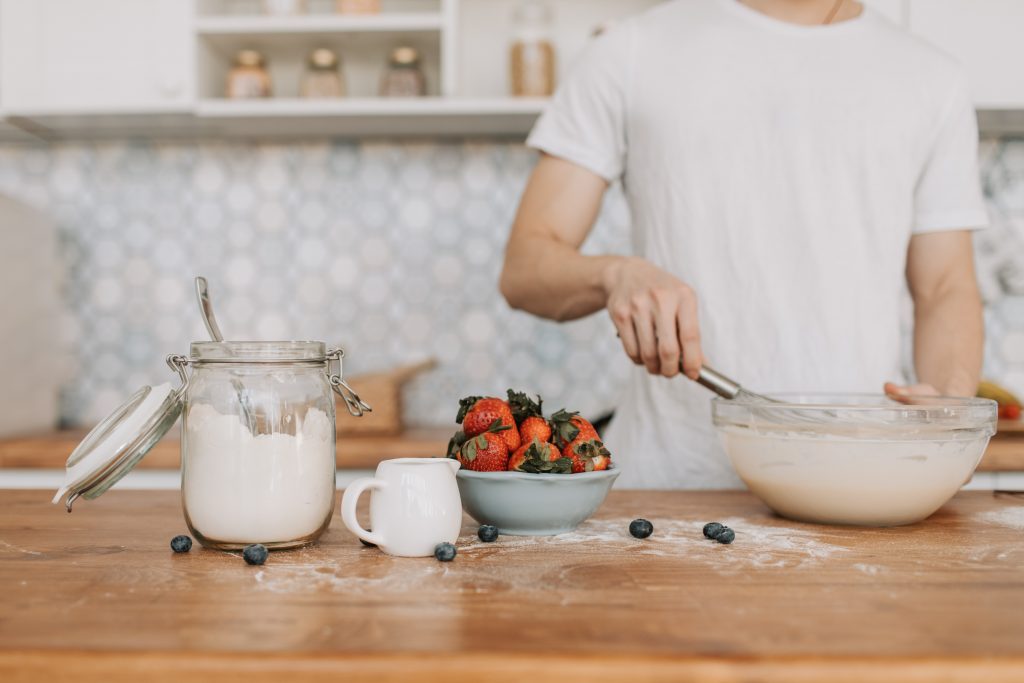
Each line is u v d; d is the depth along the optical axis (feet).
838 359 4.10
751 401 2.99
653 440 4.25
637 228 4.43
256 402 2.44
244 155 7.21
